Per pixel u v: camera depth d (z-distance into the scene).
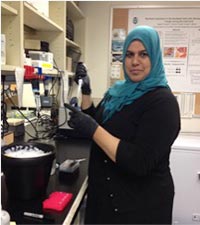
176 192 2.25
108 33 2.77
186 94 2.68
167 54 2.66
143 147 1.03
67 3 2.26
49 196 1.06
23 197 1.02
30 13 1.54
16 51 1.33
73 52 2.80
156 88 1.14
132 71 1.20
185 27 2.60
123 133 1.14
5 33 1.32
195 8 2.57
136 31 1.19
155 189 1.16
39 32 2.20
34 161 0.98
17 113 1.93
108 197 1.18
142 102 1.12
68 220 0.93
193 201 2.24
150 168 1.05
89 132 1.08
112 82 2.82
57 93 2.24
